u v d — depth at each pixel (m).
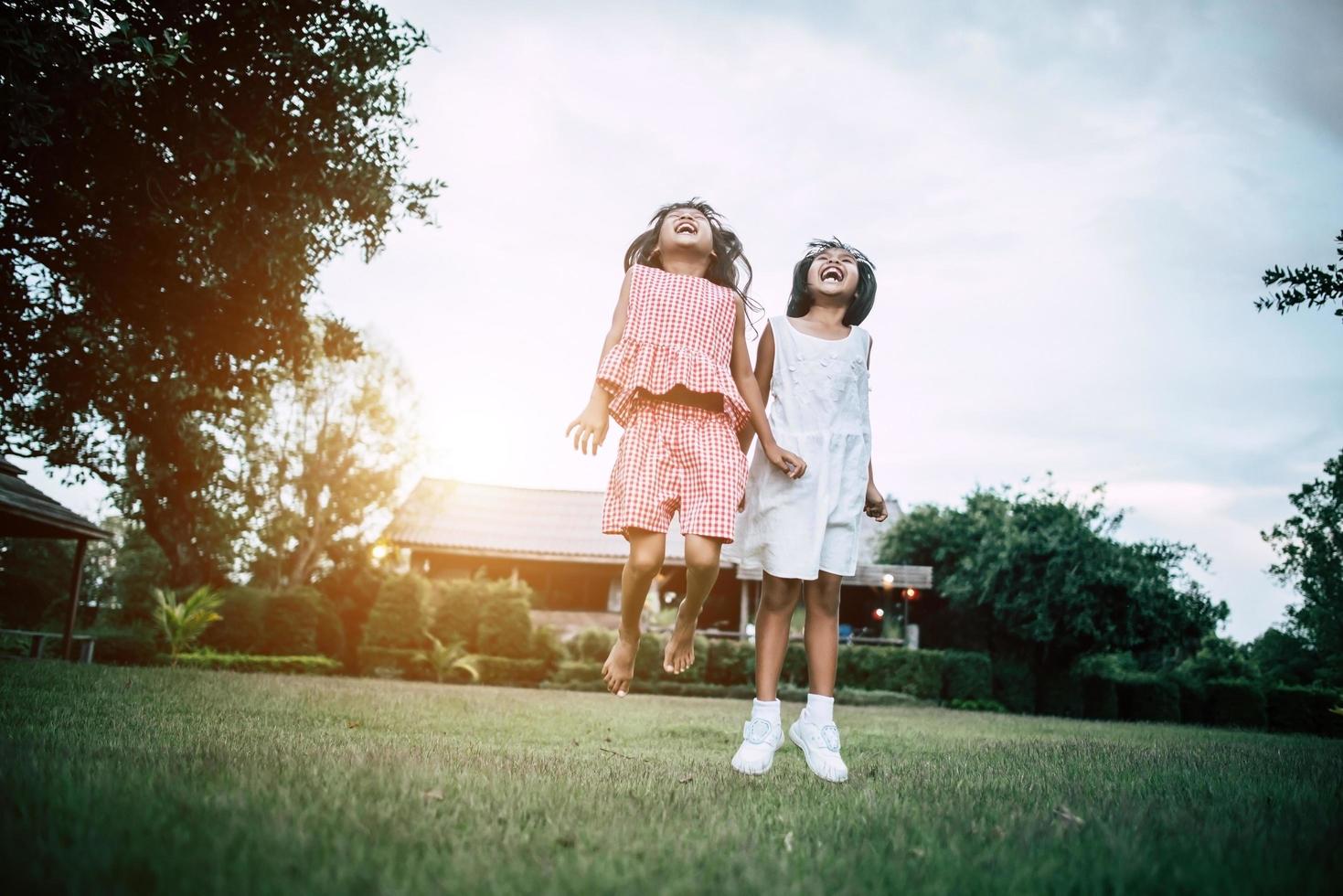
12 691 5.24
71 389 9.83
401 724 5.05
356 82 8.19
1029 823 2.09
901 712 12.37
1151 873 1.55
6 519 13.40
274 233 8.05
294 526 22.81
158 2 7.10
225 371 9.53
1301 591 33.03
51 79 6.09
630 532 3.00
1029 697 19.66
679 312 3.12
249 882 1.28
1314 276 4.36
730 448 3.02
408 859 1.46
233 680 8.70
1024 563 20.73
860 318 3.64
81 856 1.35
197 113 7.26
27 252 8.25
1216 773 3.67
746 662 18.81
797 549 3.22
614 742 4.84
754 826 2.04
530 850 1.63
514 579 18.53
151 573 27.92
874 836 1.93
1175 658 32.53
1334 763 4.36
